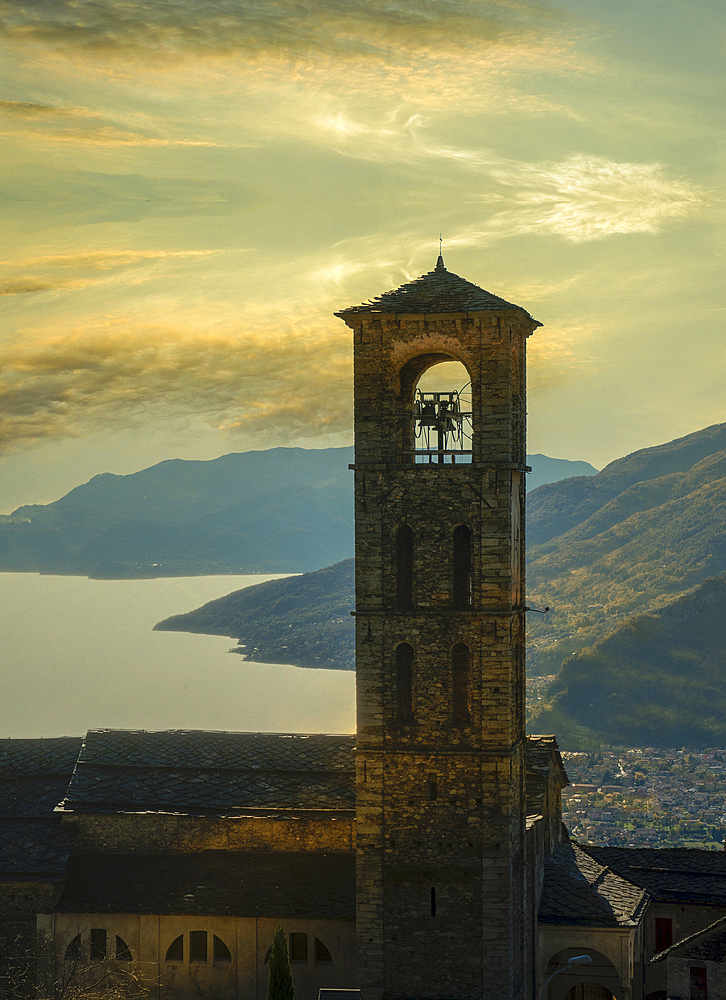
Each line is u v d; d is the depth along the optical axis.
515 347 56.72
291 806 64.75
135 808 65.19
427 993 55.09
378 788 55.47
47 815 66.31
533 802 64.50
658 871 72.50
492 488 54.84
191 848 65.06
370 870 55.47
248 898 61.75
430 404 58.91
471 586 55.34
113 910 61.62
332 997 55.56
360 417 55.91
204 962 61.69
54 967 62.00
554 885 64.56
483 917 54.59
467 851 54.84
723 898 69.25
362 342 55.84
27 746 71.50
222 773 67.12
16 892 62.53
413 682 55.53
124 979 61.69
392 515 55.72
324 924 60.56
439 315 54.84
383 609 55.59
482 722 54.72
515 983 55.78
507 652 54.69
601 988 64.06
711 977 61.69
